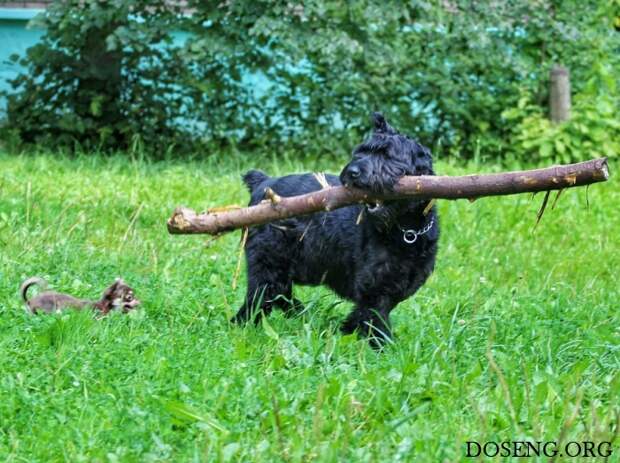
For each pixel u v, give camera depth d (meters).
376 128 8.91
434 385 7.95
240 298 10.80
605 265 14.02
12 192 15.45
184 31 20.05
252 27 19.84
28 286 9.80
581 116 21.19
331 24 20.30
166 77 21.56
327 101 21.62
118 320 9.42
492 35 21.91
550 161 21.19
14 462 6.53
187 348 8.72
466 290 11.91
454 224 15.29
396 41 21.62
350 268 9.72
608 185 18.53
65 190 16.12
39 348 8.52
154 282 11.12
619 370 8.55
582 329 10.24
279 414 7.14
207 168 19.69
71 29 20.59
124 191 16.48
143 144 21.27
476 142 21.95
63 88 21.42
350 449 6.73
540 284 12.70
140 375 7.96
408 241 9.27
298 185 10.12
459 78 22.33
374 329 9.41
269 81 22.88
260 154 21.19
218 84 21.38
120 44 20.98
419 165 8.77
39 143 21.11
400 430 7.10
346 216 9.70
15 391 7.50
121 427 7.02
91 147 21.38
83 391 7.64
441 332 9.56
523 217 16.00
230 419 7.24
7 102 21.73
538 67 22.50
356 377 8.25
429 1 20.94
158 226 14.23
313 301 10.30
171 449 6.73
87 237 13.34
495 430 7.29
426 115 22.45
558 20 22.25
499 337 9.64
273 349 8.74
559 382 8.30
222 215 8.43
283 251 10.11
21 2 24.44
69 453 6.64
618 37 22.97
